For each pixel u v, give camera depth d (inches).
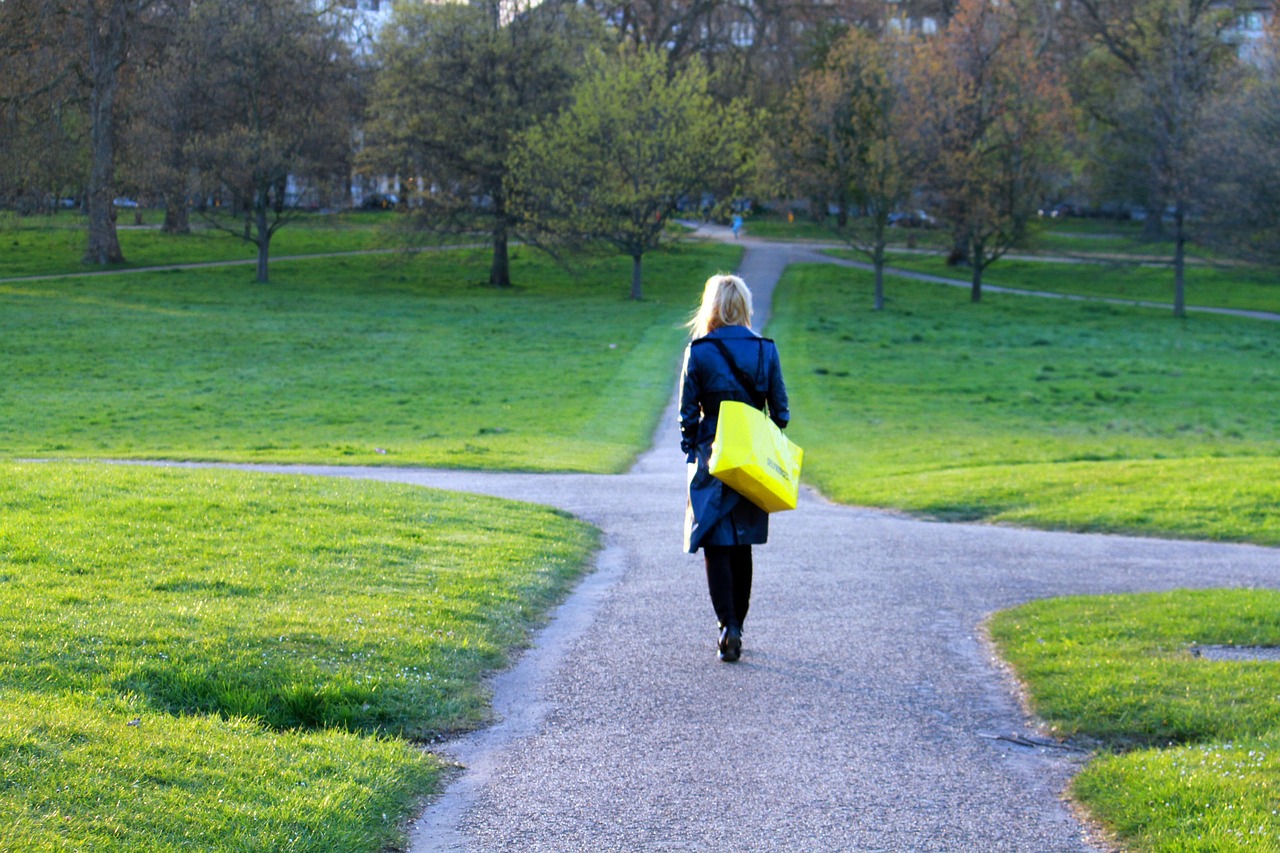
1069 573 371.2
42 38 2135.8
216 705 206.7
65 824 142.2
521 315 1924.2
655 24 2770.7
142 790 157.2
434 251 2642.7
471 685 233.5
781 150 2126.0
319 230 3088.1
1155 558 403.2
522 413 1039.0
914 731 215.6
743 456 236.4
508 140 2183.8
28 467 471.2
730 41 2842.0
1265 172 1737.2
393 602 283.6
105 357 1435.8
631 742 205.6
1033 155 2134.6
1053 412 1066.1
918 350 1537.9
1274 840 156.6
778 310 2036.2
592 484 604.7
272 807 159.9
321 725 206.2
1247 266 2043.6
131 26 2272.4
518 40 2245.3
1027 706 232.8
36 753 160.4
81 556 306.2
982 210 2116.1
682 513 493.7
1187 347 1624.0
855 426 957.8
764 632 285.0
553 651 264.2
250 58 2217.0
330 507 418.3
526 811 174.1
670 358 1417.3
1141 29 2426.2
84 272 2367.1
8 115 2079.2
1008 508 542.9
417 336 1647.4
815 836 167.0
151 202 2416.3
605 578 350.0
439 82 2202.3
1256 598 314.8
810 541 423.8
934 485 607.8
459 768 192.1
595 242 2244.1
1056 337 1716.3
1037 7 2647.6
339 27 2470.5
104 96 2295.8
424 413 1055.0
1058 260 2822.3
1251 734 207.3
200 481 456.4
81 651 217.8
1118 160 2146.9
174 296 2076.8
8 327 1647.4
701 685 239.8
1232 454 796.6
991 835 169.2
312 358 1439.5
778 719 219.6
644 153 2097.7
